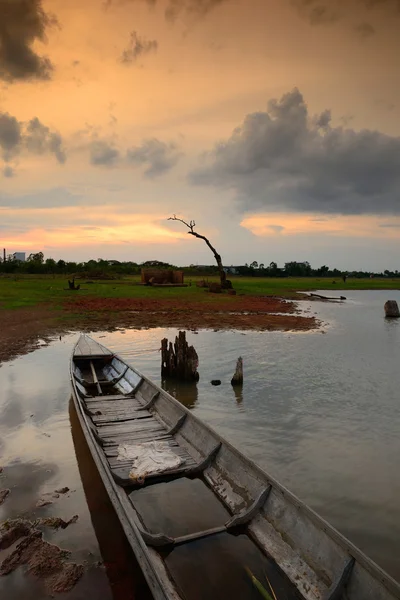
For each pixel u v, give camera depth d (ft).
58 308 93.50
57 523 16.93
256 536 15.97
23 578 14.01
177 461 21.29
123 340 60.39
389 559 15.51
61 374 39.99
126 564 14.76
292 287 201.87
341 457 23.95
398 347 57.72
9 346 53.26
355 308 116.98
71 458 22.76
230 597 13.34
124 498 17.33
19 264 310.04
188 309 98.22
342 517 18.16
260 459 23.53
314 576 13.47
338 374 42.68
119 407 30.25
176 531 17.07
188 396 35.12
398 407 32.58
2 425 27.40
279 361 48.29
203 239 158.61
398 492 20.31
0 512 17.79
